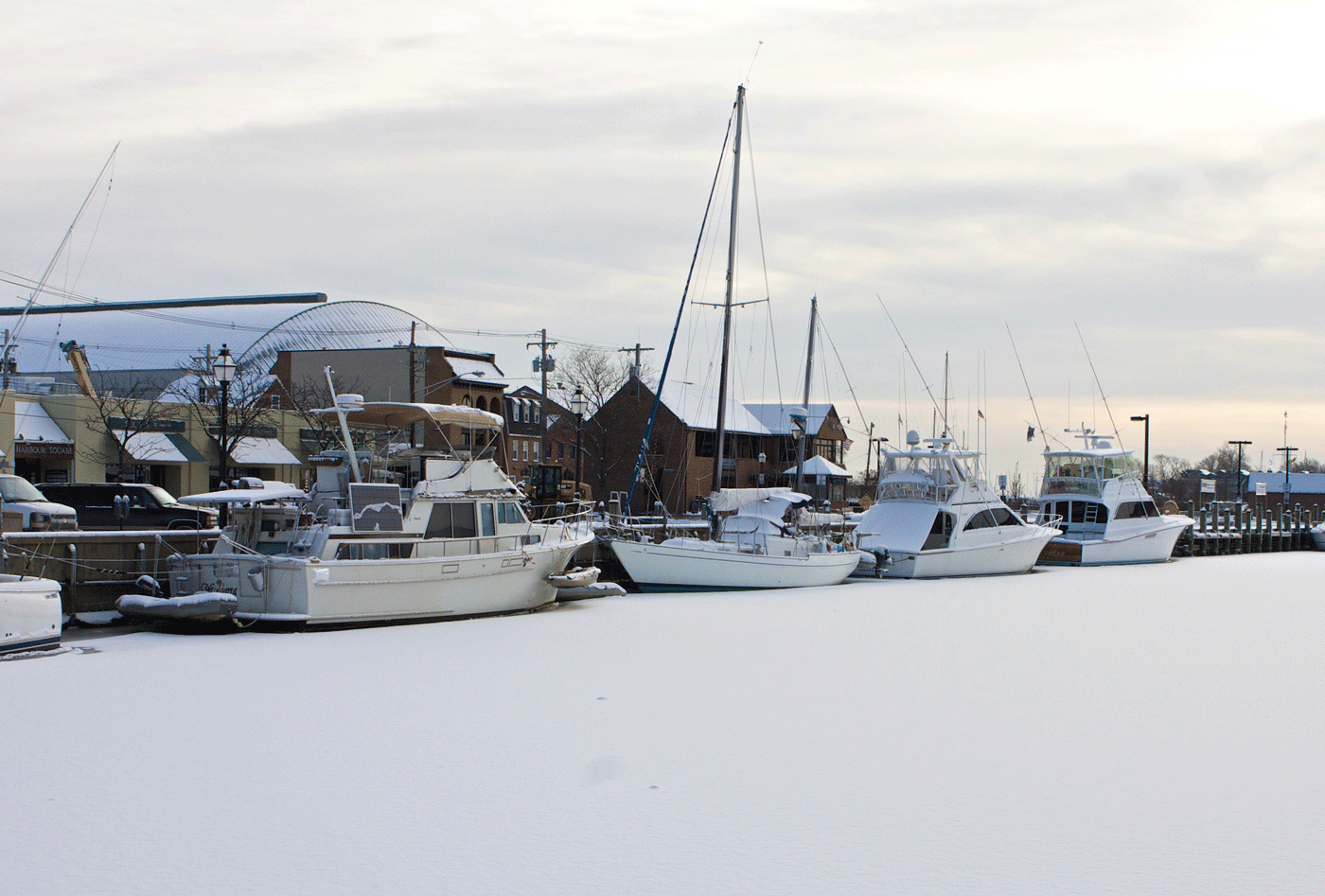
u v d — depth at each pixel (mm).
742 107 47094
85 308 31922
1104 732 19578
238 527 30203
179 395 77625
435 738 18516
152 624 28969
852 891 12414
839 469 92375
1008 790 16109
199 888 12320
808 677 24203
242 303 31578
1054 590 44094
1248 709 21594
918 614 35438
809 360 62625
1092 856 13531
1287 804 15602
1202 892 12508
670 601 37969
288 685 22297
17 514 31375
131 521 37156
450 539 30703
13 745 17797
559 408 90500
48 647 25641
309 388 85562
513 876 12734
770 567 41656
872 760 17594
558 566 34438
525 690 22344
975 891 12453
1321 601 41438
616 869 12977
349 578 28391
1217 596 43062
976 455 50312
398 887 12414
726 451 89438
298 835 13984
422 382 88500
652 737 18766
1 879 12547
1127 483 61562
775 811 15062
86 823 14320
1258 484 106750
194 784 15914
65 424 57875
